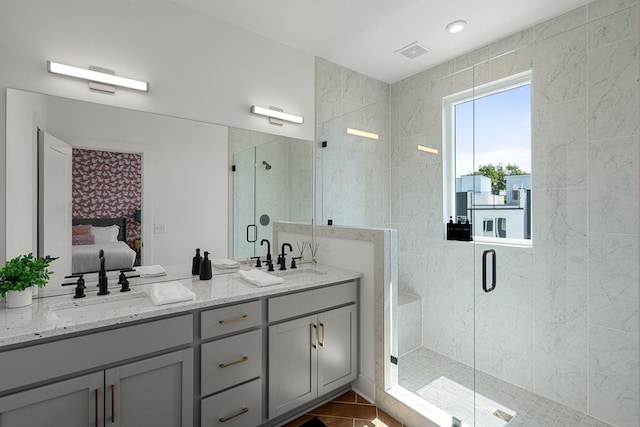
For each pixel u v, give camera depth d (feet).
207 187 7.06
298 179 8.53
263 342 5.82
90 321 4.07
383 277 6.93
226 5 6.62
